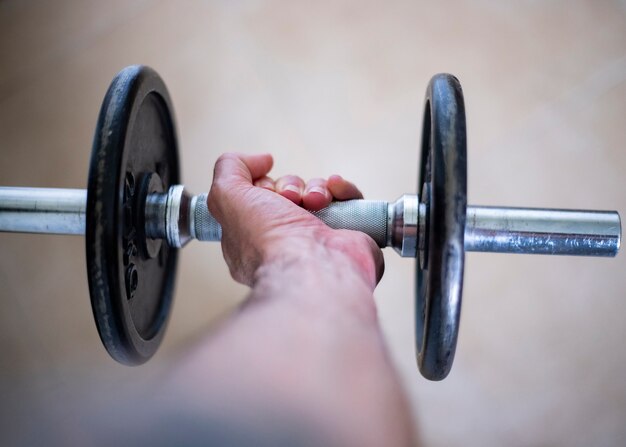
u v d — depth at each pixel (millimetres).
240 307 378
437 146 455
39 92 979
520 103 983
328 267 414
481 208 527
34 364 840
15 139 948
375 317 383
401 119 974
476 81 1002
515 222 521
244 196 499
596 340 858
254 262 459
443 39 1037
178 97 980
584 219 521
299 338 339
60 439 793
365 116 976
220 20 1042
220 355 320
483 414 822
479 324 863
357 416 306
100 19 1038
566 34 1040
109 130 477
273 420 273
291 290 385
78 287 878
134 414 271
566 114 974
